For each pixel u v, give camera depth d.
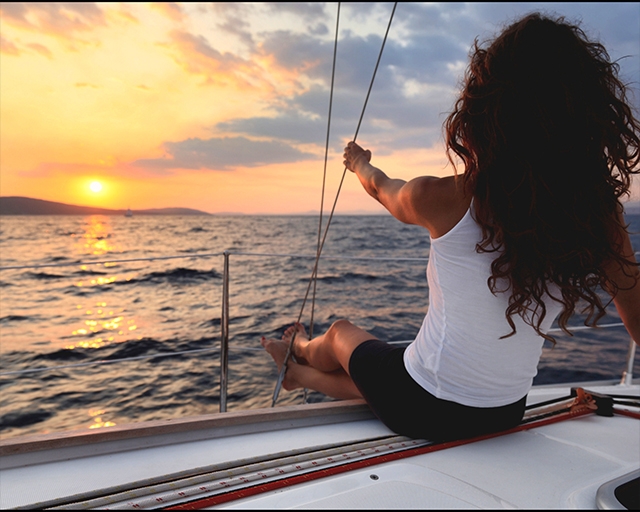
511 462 1.04
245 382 4.45
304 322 7.23
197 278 11.78
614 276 1.01
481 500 0.85
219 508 0.80
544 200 0.93
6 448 1.01
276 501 0.81
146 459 1.08
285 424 1.29
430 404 1.13
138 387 4.37
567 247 0.94
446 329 1.08
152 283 11.07
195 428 1.19
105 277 12.03
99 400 4.10
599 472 1.01
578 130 0.92
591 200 0.94
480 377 1.08
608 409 1.38
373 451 1.09
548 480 0.96
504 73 0.95
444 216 1.04
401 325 7.03
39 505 0.85
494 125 0.95
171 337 6.38
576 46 0.94
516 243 0.95
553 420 1.32
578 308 1.09
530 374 1.15
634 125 0.99
